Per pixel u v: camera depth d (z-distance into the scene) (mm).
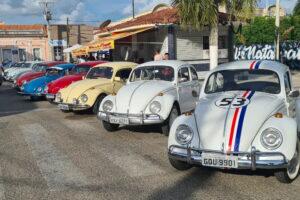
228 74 7746
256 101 6875
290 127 6121
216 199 5855
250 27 32750
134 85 10438
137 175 6988
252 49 33219
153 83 10430
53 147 9062
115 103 9914
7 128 11438
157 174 7020
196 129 6547
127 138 9758
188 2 17594
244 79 7617
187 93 10875
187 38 22281
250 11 18094
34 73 20234
